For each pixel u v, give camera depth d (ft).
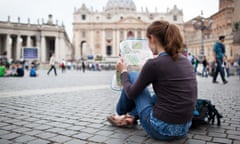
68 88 37.81
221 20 237.04
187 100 10.30
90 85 43.83
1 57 120.47
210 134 13.43
